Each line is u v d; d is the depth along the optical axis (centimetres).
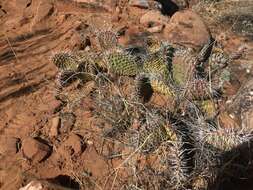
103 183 90
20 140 100
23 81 114
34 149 95
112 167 92
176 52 107
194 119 95
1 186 92
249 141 90
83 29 128
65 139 99
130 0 134
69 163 94
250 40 127
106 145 96
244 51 121
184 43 118
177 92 100
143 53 114
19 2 143
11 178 93
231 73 114
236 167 89
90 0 135
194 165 88
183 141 91
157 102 102
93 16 134
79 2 136
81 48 121
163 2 143
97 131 98
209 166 87
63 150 96
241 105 104
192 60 105
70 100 106
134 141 90
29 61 121
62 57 108
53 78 114
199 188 86
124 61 105
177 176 84
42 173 93
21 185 91
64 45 124
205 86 98
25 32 131
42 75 115
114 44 112
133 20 130
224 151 88
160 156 88
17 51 124
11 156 97
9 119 105
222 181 88
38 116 104
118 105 99
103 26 128
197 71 106
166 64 105
